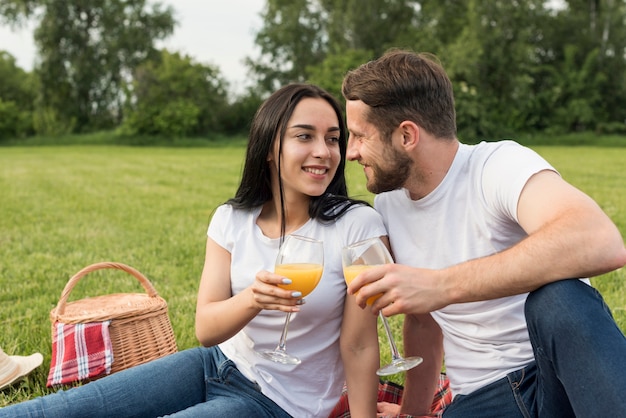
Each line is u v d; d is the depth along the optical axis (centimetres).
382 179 219
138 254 653
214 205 1027
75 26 3906
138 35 4006
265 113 231
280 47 4153
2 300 500
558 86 3278
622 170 1442
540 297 176
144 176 1550
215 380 232
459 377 225
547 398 189
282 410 223
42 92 3912
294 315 225
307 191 229
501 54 3050
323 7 4019
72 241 735
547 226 178
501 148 211
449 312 222
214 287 238
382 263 199
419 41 3444
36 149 3131
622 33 3344
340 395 240
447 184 216
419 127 210
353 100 217
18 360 345
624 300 443
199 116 3606
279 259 210
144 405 223
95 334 315
